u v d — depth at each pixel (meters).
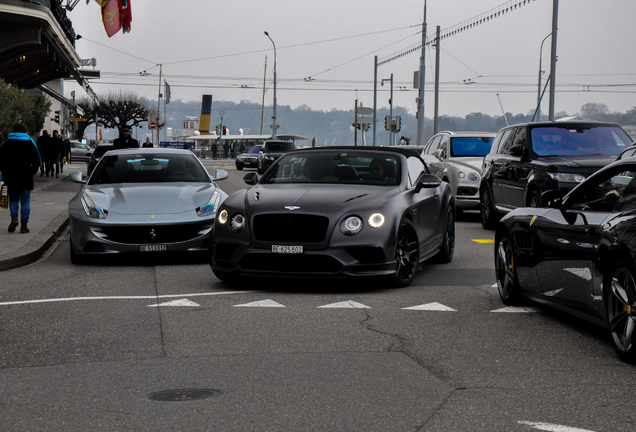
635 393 4.38
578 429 3.78
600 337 5.82
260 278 8.69
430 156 18.33
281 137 78.50
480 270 9.44
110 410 4.08
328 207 7.72
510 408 4.11
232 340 5.70
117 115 96.50
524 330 6.07
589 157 12.00
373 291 7.87
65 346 5.52
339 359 5.16
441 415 4.00
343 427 3.82
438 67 42.41
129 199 10.08
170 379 4.68
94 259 10.48
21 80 31.84
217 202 10.24
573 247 5.78
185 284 8.32
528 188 12.14
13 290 7.93
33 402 4.23
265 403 4.20
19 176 12.30
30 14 20.78
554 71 28.22
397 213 7.93
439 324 6.29
